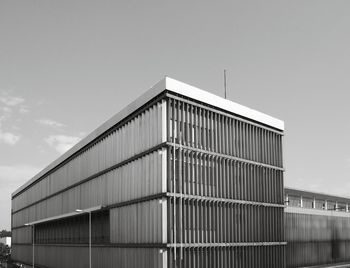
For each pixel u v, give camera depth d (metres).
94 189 70.06
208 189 53.91
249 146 60.62
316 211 80.25
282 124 66.56
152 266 50.81
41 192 106.44
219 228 54.41
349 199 103.19
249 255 57.75
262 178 61.88
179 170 50.91
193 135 53.41
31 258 114.06
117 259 59.44
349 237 89.38
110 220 62.19
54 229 92.88
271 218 62.25
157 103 52.56
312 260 76.81
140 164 55.34
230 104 58.44
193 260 50.66
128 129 59.38
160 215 49.91
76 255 76.69
